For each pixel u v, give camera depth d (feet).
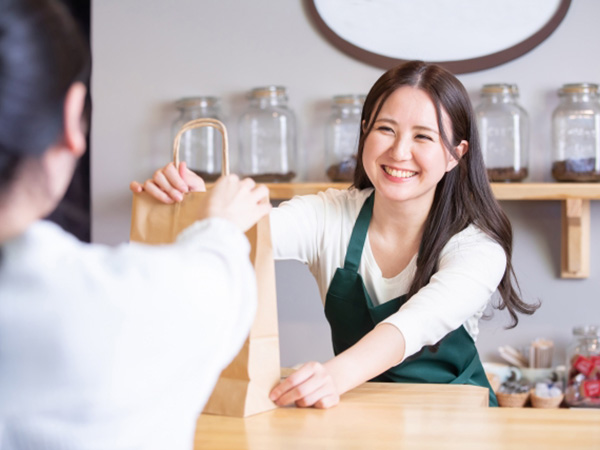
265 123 8.79
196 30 9.26
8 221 2.10
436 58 8.81
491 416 3.91
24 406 2.11
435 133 4.96
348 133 8.62
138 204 4.34
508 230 5.42
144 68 9.36
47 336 2.08
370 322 5.55
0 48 1.97
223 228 2.58
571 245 8.42
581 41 8.70
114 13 9.35
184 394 2.37
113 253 2.31
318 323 9.25
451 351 5.39
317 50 9.06
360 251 5.51
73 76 2.12
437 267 5.20
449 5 8.71
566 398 8.19
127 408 2.18
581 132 8.26
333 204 5.74
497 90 8.45
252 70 9.20
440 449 3.39
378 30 8.86
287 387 4.08
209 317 2.32
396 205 5.29
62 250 2.22
